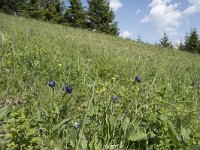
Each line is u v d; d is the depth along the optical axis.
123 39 21.91
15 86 4.45
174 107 4.39
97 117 3.47
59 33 14.06
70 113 3.60
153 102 4.06
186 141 3.13
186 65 11.36
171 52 19.92
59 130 3.01
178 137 3.15
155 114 3.47
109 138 3.08
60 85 4.71
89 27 47.22
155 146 3.11
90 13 46.62
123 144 3.10
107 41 17.33
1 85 4.38
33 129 2.70
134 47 17.67
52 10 45.69
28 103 3.62
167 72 7.69
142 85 4.55
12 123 2.76
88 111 3.29
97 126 3.33
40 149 2.83
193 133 3.31
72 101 3.89
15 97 4.14
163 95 4.50
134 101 3.83
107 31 46.81
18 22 16.47
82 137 2.89
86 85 4.72
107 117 3.29
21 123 2.78
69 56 6.92
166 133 3.20
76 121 3.31
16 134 2.66
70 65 5.60
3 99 4.05
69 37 12.51
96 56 7.86
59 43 9.09
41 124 3.09
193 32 43.66
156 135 3.17
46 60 5.69
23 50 6.39
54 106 3.37
